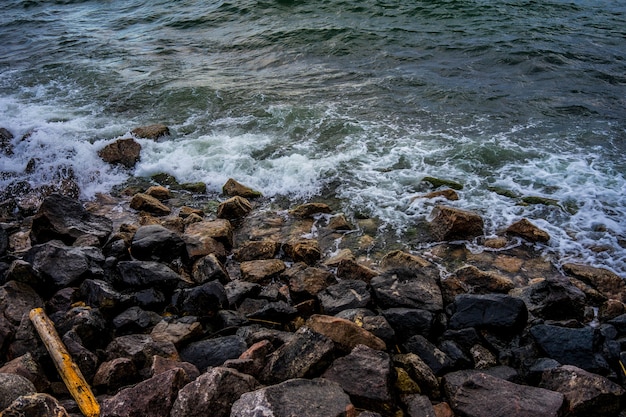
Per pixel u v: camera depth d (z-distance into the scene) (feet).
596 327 20.83
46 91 49.29
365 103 43.73
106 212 31.94
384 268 25.26
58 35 68.39
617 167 33.47
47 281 22.40
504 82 46.96
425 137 38.22
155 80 50.49
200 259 25.26
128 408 15.35
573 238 27.53
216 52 57.98
